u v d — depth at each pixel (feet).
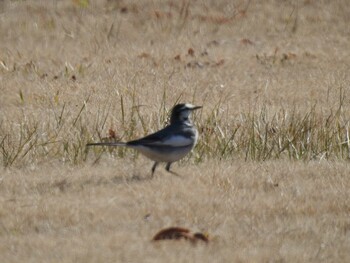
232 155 50.62
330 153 50.65
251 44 81.35
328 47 80.23
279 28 85.61
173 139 44.21
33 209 39.47
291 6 90.74
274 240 35.81
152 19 87.15
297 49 79.56
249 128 53.52
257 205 40.40
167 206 40.04
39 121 56.13
